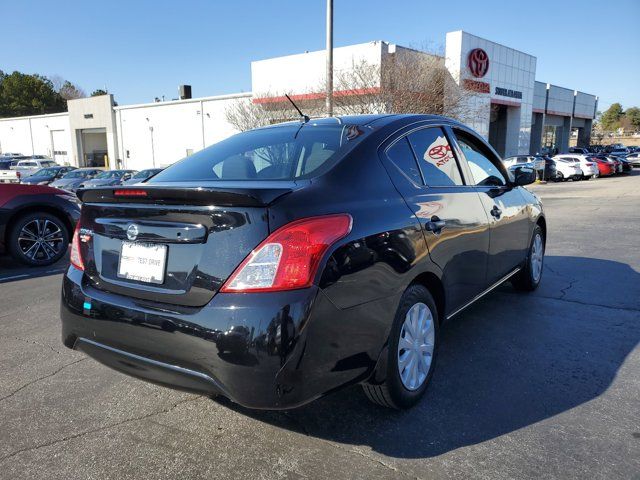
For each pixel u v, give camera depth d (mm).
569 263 6496
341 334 2229
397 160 2959
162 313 2250
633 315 4398
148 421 2801
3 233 6637
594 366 3391
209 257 2184
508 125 36062
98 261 2629
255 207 2125
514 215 4270
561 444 2498
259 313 2047
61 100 75938
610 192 19781
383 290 2461
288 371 2045
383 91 21531
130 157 44031
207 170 3090
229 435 2646
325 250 2162
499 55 31312
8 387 3244
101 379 3354
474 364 3439
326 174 2525
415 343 2828
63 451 2521
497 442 2525
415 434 2609
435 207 3008
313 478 2275
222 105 36375
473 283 3539
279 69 27484
